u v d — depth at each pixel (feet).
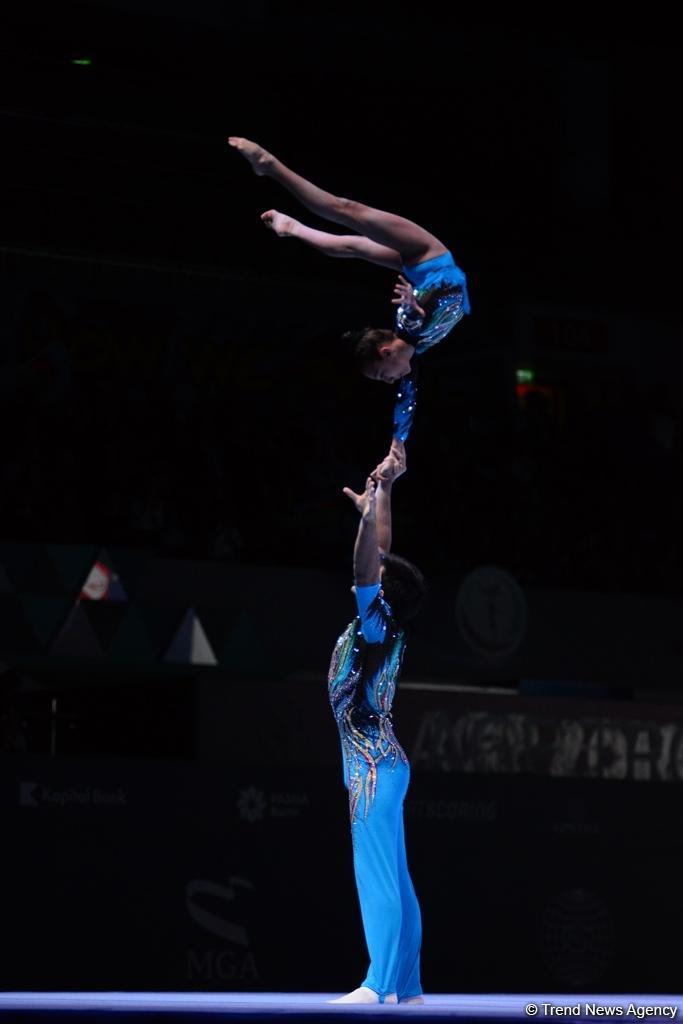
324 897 58.23
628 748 67.36
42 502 63.10
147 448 67.26
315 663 64.13
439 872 60.13
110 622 60.18
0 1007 20.71
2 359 67.21
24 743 63.00
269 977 56.54
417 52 76.28
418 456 74.23
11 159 63.16
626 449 79.92
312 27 71.92
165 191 66.85
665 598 72.90
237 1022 20.56
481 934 60.39
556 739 65.67
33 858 53.31
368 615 27.02
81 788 54.60
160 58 65.98
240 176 68.39
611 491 78.33
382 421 74.90
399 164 76.28
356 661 27.45
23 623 58.49
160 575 61.72
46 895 53.31
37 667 61.93
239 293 71.15
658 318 81.87
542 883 62.08
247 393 72.28
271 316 73.31
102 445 66.33
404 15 74.95
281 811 58.08
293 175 27.09
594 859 63.46
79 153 64.49
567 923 62.23
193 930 55.57
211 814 56.75
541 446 77.41
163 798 55.93
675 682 71.87
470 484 74.43
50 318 67.87
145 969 54.49
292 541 68.90
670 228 81.71
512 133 79.20
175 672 63.46
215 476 68.49
